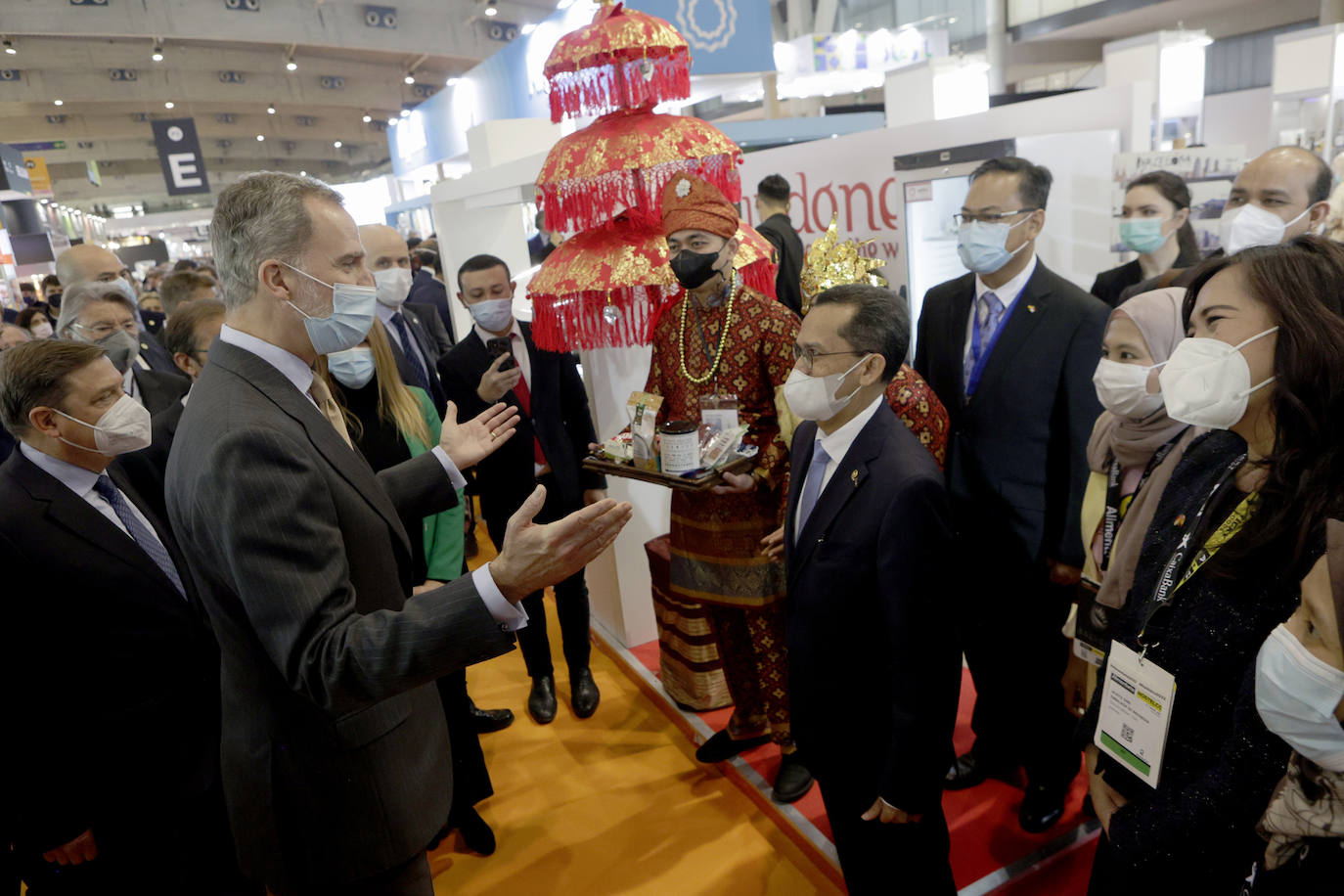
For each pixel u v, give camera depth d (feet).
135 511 5.94
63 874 5.78
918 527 4.48
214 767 6.02
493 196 11.91
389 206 42.80
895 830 4.91
